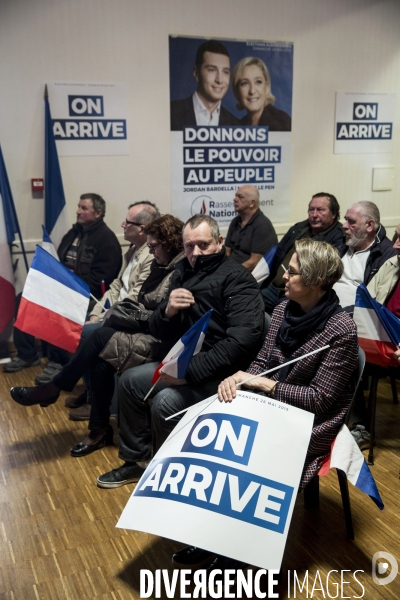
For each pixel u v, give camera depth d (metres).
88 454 2.96
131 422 2.62
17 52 4.30
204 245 2.44
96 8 4.46
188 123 4.93
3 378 4.12
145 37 4.65
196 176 5.05
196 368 2.32
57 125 4.51
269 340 2.20
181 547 2.21
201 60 4.87
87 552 2.19
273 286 3.70
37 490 2.63
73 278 3.03
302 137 5.40
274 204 5.42
